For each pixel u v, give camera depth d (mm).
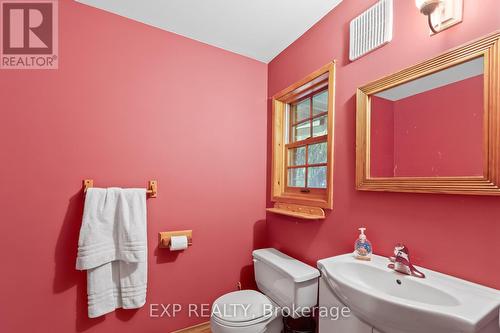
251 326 1275
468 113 852
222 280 1880
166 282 1657
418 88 1006
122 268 1462
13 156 1271
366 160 1193
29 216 1298
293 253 1728
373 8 1185
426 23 983
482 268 815
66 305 1362
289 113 2021
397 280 931
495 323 697
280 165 1995
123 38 1558
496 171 772
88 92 1449
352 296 843
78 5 1434
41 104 1335
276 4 1439
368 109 1201
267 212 2086
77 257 1322
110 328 1465
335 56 1434
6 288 1245
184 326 1718
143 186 1598
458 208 880
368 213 1206
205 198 1823
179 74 1747
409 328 711
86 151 1438
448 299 769
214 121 1879
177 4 1447
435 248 940
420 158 989
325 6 1450
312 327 1437
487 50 800
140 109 1603
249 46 1902
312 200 1551
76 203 1407
